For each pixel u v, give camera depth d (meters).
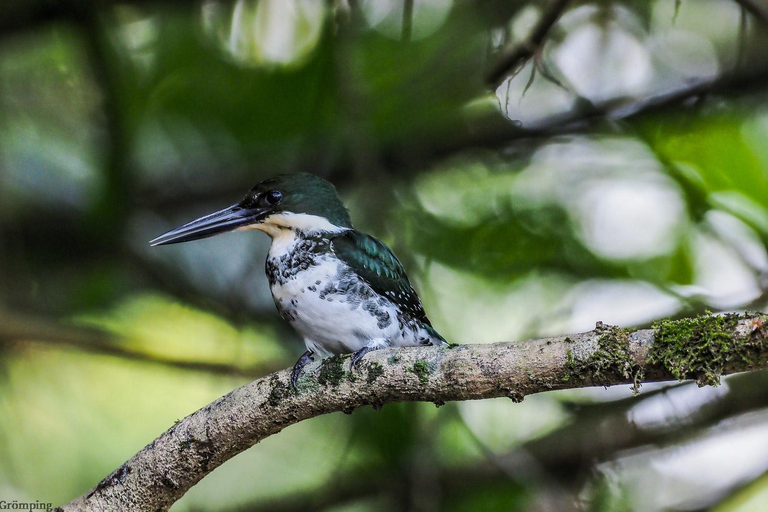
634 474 10.11
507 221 11.20
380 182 9.66
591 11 10.73
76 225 12.12
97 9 10.20
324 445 10.90
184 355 11.55
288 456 11.14
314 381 6.09
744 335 4.99
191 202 12.77
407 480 10.07
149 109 12.12
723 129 10.88
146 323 12.21
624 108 11.23
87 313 12.38
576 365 5.35
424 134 11.85
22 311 11.92
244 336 11.45
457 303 11.11
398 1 11.64
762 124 10.86
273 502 10.52
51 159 12.21
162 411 11.46
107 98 10.38
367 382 5.94
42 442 11.05
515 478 8.78
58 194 12.15
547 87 11.09
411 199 11.16
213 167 12.71
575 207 11.23
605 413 10.04
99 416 11.32
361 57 11.38
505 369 5.54
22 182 11.98
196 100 12.18
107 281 12.31
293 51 11.78
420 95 11.72
